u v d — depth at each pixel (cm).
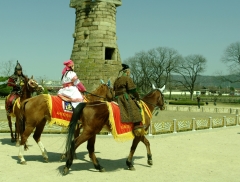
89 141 875
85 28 2041
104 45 2006
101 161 1014
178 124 1752
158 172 880
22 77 1252
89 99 1076
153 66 7750
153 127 1598
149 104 986
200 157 1104
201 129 1878
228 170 921
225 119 2078
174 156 1114
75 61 2058
